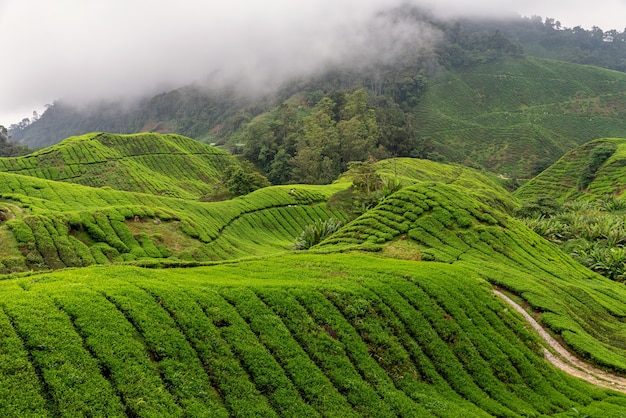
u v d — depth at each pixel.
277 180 168.75
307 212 100.81
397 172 147.88
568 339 28.92
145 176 143.00
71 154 139.62
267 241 85.50
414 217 46.41
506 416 21.02
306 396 18.45
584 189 136.75
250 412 16.72
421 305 26.50
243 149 198.50
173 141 181.50
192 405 15.91
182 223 71.81
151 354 17.42
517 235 47.03
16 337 15.34
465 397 22.05
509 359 25.30
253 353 19.33
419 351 23.58
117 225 62.75
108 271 24.59
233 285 23.84
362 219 48.94
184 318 19.55
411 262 34.25
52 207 70.19
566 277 41.50
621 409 22.44
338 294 25.16
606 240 64.31
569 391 23.95
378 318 24.59
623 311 36.50
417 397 20.62
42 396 14.00
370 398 19.48
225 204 96.38
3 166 125.56
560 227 70.12
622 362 27.52
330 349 21.42
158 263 29.91
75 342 16.08
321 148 164.50
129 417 14.68
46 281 20.89
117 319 17.92
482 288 31.33
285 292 24.00
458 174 164.88
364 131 174.88
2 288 19.06
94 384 14.95
